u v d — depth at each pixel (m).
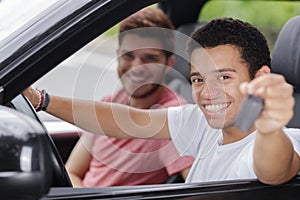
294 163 2.10
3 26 2.00
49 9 1.98
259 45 2.29
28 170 1.55
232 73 2.24
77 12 1.92
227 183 2.08
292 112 1.73
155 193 2.00
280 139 1.95
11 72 1.88
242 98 2.23
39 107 2.55
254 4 5.54
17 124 1.61
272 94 1.71
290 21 3.10
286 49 3.09
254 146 2.01
